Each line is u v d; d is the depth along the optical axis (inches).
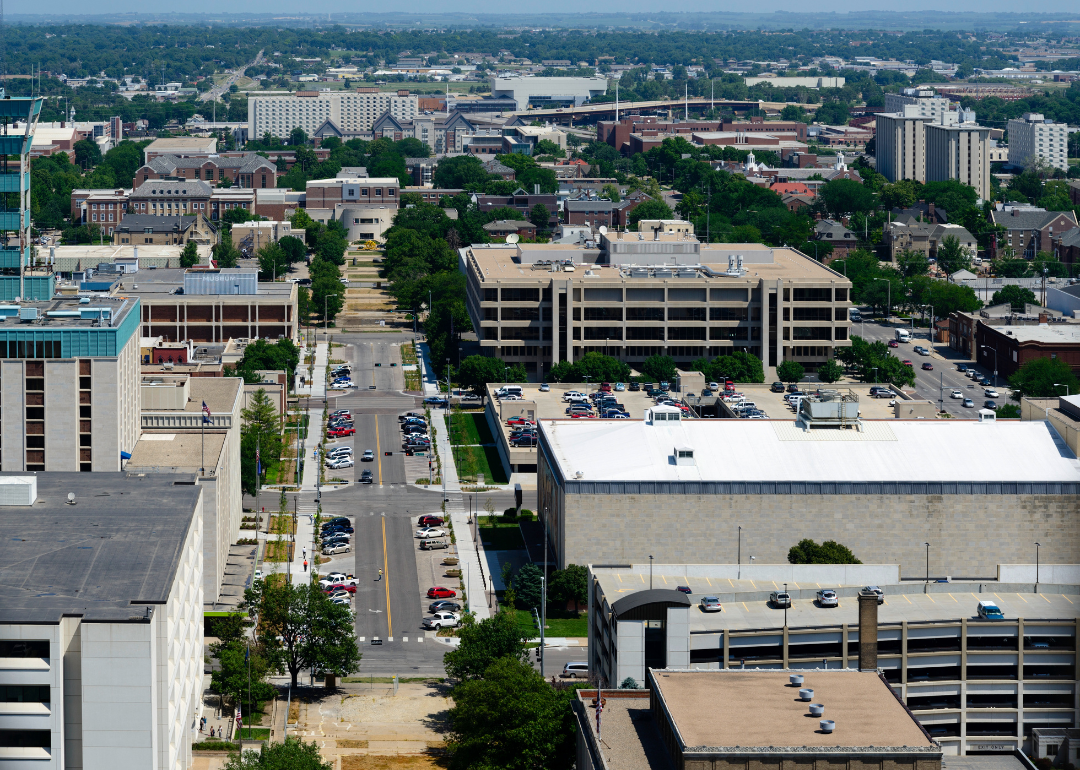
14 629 6633.9
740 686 6914.4
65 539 7751.0
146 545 7701.8
